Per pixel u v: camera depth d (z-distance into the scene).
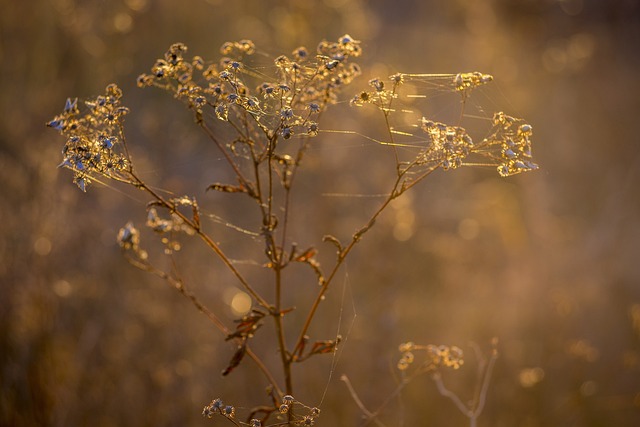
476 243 5.98
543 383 4.84
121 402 4.29
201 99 2.44
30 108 5.51
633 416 4.80
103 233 4.95
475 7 8.30
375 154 5.57
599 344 5.33
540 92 7.68
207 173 5.45
